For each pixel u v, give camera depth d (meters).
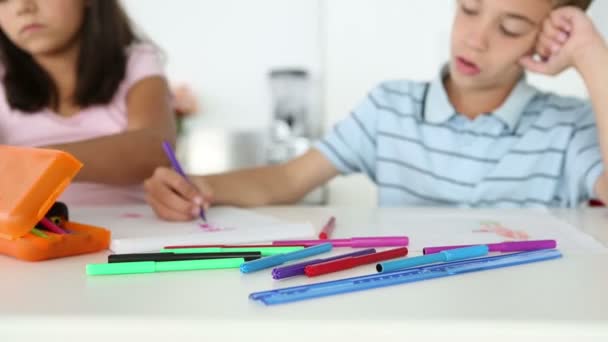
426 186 0.99
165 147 0.71
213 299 0.34
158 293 0.36
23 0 0.91
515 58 0.89
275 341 0.29
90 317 0.30
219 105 2.34
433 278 0.39
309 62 2.25
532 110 0.99
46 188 0.45
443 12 2.10
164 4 2.35
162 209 0.64
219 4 2.30
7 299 0.34
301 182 0.98
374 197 2.14
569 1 0.88
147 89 1.08
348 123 1.06
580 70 0.84
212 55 2.32
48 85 1.06
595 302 0.34
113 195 1.00
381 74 2.17
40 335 0.30
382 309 0.32
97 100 1.06
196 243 0.53
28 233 0.47
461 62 0.91
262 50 2.29
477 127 0.98
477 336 0.29
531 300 0.34
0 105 1.08
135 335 0.29
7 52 1.04
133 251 0.49
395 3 2.13
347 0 2.17
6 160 0.47
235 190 0.84
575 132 0.94
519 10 0.85
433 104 1.02
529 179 0.95
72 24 0.98
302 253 0.47
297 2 2.24
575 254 0.48
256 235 0.55
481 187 0.95
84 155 0.81
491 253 0.49
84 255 0.48
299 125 2.19
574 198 0.91
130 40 1.17
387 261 0.43
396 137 1.02
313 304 0.33
